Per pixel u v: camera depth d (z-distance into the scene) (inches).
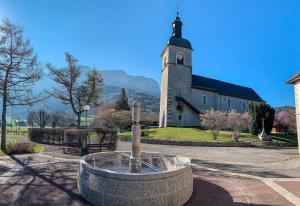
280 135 1732.3
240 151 992.2
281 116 1881.2
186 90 2047.2
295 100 914.1
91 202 305.6
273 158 791.1
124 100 2374.5
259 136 1430.9
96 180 298.5
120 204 274.8
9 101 797.2
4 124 781.9
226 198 336.5
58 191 354.0
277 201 326.0
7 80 778.8
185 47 2084.2
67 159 638.5
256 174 502.9
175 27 2123.5
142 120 2484.0
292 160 749.3
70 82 1521.9
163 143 1210.6
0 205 298.8
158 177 279.0
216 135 1359.5
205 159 726.5
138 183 273.4
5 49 768.3
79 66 1556.3
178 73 2037.4
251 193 360.8
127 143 1187.9
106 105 2241.6
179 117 1967.3
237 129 1427.2
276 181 437.7
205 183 417.1
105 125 1796.3
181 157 402.9
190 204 312.0
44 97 903.1
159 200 277.4
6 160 610.5
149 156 473.7
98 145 770.8
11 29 786.8
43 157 666.8
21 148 746.2
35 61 1065.5
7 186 378.0
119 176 277.7
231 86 2551.7
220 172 518.9
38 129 1125.1
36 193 344.8
